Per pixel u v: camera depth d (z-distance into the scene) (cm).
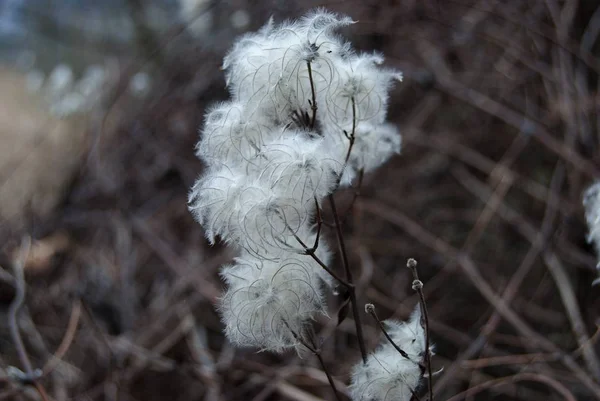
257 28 136
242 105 61
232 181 60
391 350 64
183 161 140
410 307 108
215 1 139
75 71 215
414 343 65
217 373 91
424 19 129
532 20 120
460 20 129
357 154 66
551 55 119
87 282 125
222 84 142
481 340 88
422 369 63
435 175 130
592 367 84
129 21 207
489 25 127
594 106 110
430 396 63
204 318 113
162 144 145
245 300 61
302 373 89
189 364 94
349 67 63
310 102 62
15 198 163
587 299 102
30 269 127
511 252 119
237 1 141
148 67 177
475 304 113
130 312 117
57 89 168
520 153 124
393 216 115
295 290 61
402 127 131
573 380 86
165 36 162
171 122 146
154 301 119
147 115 150
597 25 117
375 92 63
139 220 132
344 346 99
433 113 136
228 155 61
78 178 148
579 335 87
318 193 59
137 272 129
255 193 59
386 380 63
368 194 124
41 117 202
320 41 61
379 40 134
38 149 174
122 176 145
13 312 98
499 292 108
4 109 208
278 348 62
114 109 160
